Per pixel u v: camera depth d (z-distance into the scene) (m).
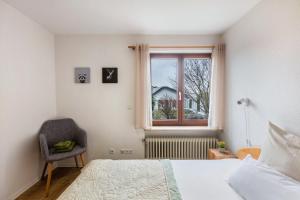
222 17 2.37
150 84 3.06
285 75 1.57
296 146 1.22
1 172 1.97
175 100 3.28
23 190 2.30
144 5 2.06
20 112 2.25
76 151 2.61
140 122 3.01
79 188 1.37
